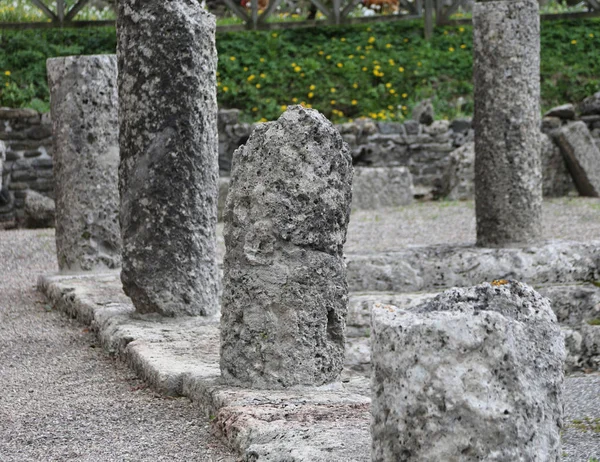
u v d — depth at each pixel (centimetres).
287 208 473
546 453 296
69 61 891
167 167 673
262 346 482
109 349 653
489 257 817
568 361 739
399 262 823
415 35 1847
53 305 836
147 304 683
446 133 1580
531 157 843
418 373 296
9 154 1430
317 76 1720
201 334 638
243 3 1838
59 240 913
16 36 1670
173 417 496
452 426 293
